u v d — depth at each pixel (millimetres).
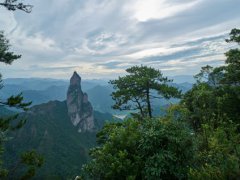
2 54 12016
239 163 8797
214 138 11336
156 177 10453
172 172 10430
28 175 8469
